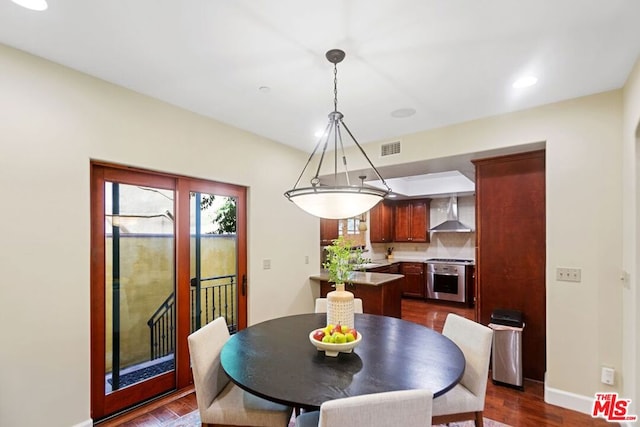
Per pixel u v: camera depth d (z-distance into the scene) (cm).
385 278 418
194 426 231
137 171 262
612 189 244
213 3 154
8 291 189
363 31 176
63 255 211
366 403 109
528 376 310
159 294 278
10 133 192
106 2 153
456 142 322
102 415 238
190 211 302
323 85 241
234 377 150
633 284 209
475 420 182
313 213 211
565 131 264
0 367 186
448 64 210
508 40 183
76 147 219
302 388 140
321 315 263
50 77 208
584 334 252
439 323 508
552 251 267
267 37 182
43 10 158
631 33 175
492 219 332
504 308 324
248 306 350
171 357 285
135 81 236
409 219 748
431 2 153
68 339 212
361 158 393
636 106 204
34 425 196
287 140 381
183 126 286
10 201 191
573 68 214
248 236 354
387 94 255
